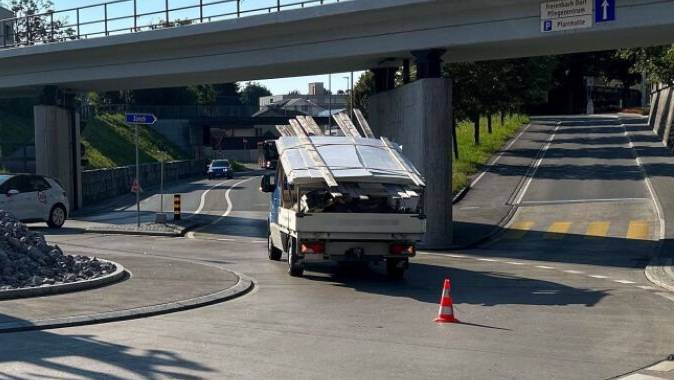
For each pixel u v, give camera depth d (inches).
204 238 975.6
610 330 404.8
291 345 358.0
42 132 1332.4
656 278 627.2
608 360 336.2
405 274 648.4
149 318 425.4
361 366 318.7
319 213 571.2
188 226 1101.1
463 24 847.7
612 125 2999.5
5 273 508.1
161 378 293.0
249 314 441.4
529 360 334.0
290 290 543.2
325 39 959.6
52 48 1226.6
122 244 877.2
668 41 820.6
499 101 1914.4
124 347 347.6
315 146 628.1
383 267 685.9
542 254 828.6
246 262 715.4
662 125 2356.1
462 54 933.8
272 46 1013.8
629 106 4564.5
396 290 550.9
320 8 916.0
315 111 5032.0
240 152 4377.5
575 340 378.0
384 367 317.7
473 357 338.3
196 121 3405.5
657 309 474.3
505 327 410.6
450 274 650.8
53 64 1280.8
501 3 806.5
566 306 482.9
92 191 1704.0
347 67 1066.1
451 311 427.2
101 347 346.9
